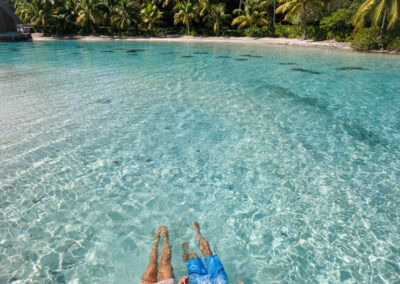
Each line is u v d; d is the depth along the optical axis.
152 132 6.41
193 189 4.41
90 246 3.26
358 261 3.09
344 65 15.60
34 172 4.73
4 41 31.36
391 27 20.88
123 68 14.45
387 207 4.01
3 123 6.66
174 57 18.91
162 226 3.59
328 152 5.65
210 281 2.70
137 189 4.38
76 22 37.66
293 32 30.58
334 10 28.94
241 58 18.47
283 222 3.71
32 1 36.97
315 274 2.94
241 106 8.33
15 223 3.58
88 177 4.65
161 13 38.09
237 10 35.84
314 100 9.07
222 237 3.45
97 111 7.64
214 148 5.74
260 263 3.08
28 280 2.80
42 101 8.41
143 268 2.99
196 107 8.14
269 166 5.10
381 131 6.68
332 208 3.99
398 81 11.70
